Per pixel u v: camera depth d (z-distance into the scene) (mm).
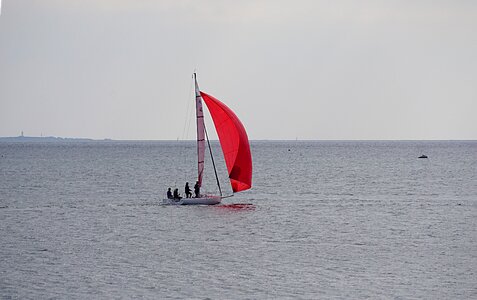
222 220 186625
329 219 189875
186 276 122812
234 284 117938
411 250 144875
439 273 125250
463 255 139750
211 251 143625
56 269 127562
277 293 112812
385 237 160375
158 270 127062
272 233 166000
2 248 146125
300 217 193375
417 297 111062
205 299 109938
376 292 113312
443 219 190625
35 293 112688
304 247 148125
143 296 111250
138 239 157500
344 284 118000
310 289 115125
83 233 165125
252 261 134250
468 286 116875
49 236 160875
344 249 146000
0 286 116188
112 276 122750
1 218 190750
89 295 111625
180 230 169750
